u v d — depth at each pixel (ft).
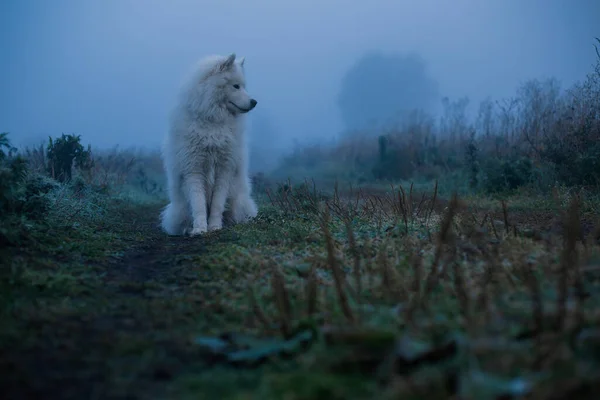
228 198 26.61
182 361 10.36
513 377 8.41
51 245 18.40
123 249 20.13
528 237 18.04
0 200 17.92
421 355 8.85
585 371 8.00
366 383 8.65
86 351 10.62
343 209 23.40
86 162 33.01
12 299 13.23
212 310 13.14
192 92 24.90
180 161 25.26
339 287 11.10
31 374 9.64
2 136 19.15
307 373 9.00
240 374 9.63
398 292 12.67
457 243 15.76
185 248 20.48
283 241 19.45
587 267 13.14
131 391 9.13
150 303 13.52
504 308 10.93
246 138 27.02
